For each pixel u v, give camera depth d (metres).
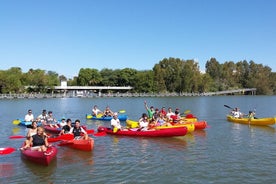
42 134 13.09
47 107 49.12
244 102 69.19
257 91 143.62
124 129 19.36
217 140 17.81
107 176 11.01
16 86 88.62
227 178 10.83
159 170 11.71
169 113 24.42
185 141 17.42
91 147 14.49
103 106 52.50
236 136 19.27
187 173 11.37
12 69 100.56
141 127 19.34
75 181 10.51
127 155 14.05
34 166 12.18
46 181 10.51
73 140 15.24
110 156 13.84
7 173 11.34
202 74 134.50
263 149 15.41
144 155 14.05
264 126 24.12
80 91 118.56
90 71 125.81
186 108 47.81
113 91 125.69
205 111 41.31
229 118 28.55
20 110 42.44
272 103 65.00
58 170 11.69
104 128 20.02
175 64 122.69
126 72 125.31
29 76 99.00
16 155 13.89
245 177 10.93
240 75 155.25
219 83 143.00
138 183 10.29
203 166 12.27
